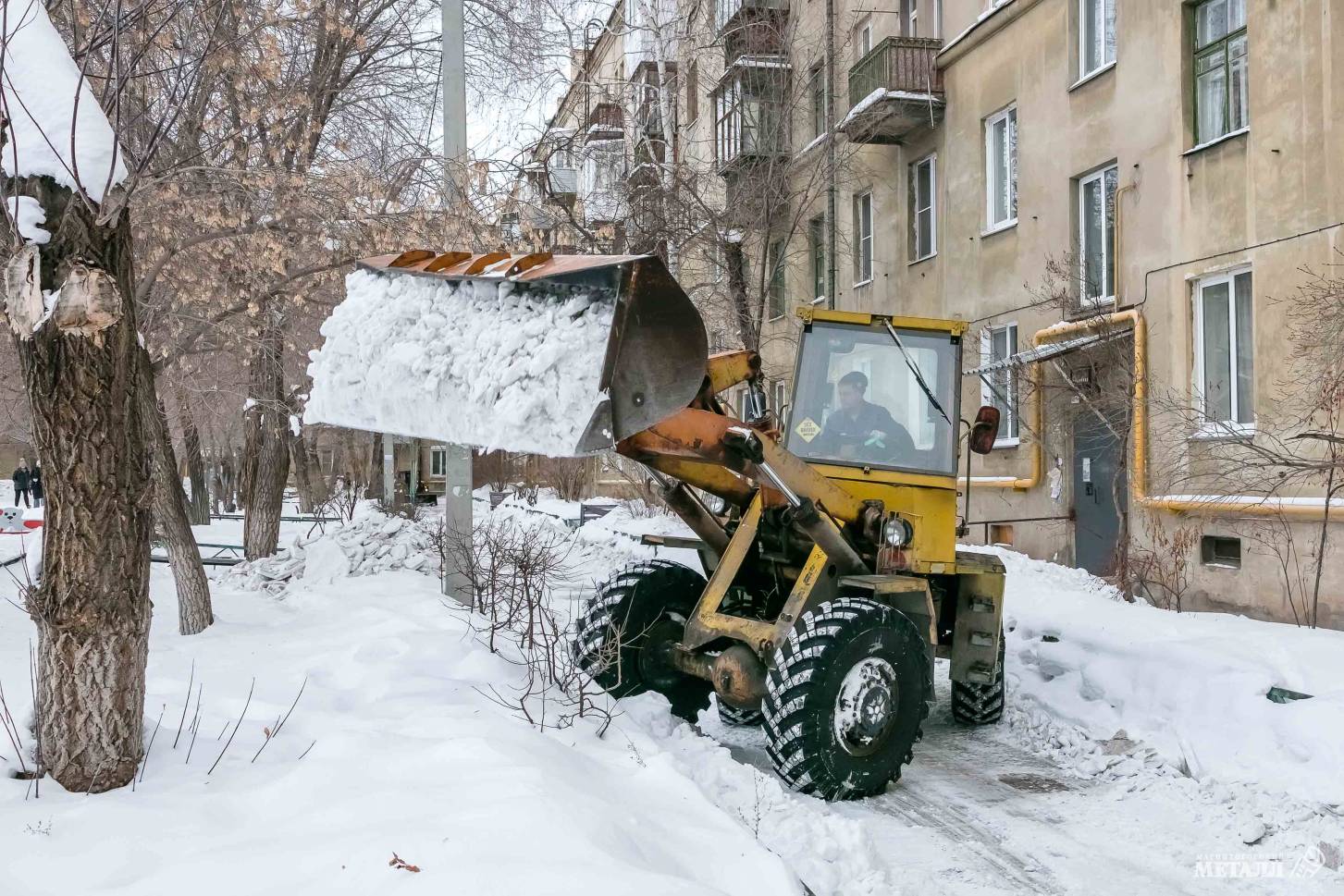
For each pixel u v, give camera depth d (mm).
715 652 6273
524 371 4355
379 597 10688
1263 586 10570
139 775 4430
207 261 9984
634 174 16047
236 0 9219
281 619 10219
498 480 31453
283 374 13773
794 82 17953
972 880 4457
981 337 15852
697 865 3803
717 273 17344
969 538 16234
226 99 9930
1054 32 14133
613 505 23422
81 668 4270
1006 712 7230
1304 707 6078
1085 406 13562
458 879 3164
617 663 6168
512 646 7504
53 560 4301
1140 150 12508
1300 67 10242
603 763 4887
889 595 5961
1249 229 10867
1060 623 9023
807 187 17234
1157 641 7934
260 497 14492
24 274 4152
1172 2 11992
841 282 20172
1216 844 4887
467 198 10172
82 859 3498
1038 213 14516
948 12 16781
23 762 4387
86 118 4250
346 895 3197
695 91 20406
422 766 4344
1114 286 12977
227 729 5215
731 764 5281
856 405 6453
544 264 4621
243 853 3490
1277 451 10148
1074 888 4391
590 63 16438
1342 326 9328
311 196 9859
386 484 21344
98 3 6824
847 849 4426
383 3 12461
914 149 17766
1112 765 6078
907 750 5594
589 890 3123
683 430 5176
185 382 16641
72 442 4246
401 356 4719
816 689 5238
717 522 6488
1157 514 11828
